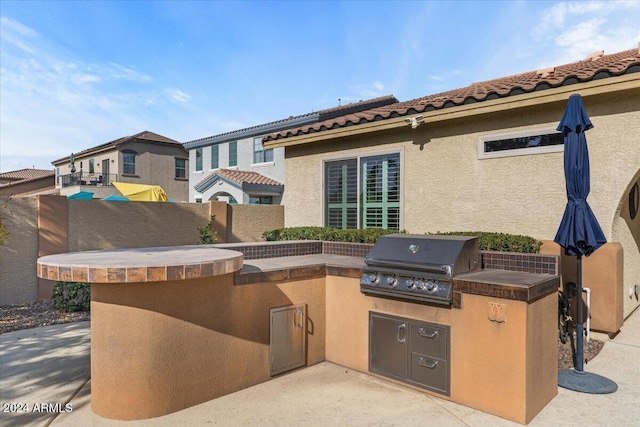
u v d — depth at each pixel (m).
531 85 6.98
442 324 4.93
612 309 6.80
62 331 7.73
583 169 5.26
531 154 7.50
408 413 4.57
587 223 5.16
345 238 8.77
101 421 4.32
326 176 11.02
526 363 4.28
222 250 5.87
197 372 4.73
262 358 5.41
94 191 28.50
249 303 5.27
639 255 9.69
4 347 6.78
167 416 4.44
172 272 4.17
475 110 7.69
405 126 8.96
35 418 4.39
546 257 5.37
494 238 6.79
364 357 5.77
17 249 9.70
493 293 4.48
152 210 11.60
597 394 5.05
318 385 5.35
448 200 8.58
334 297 6.19
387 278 5.38
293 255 7.91
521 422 4.29
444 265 4.89
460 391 4.77
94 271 4.04
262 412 4.57
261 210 14.09
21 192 36.72
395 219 9.50
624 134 6.58
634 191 8.95
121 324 4.34
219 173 20.47
